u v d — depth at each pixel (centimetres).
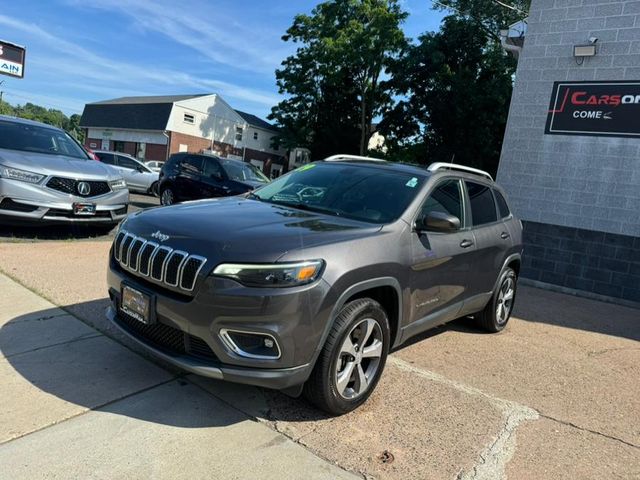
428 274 392
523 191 985
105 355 380
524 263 984
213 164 1161
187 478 255
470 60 2938
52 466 253
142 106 4347
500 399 392
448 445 315
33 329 414
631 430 367
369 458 290
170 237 315
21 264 597
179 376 360
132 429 291
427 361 457
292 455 284
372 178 432
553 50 950
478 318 558
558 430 353
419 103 3052
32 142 794
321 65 3462
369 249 331
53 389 325
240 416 318
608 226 902
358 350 333
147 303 310
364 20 3338
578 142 929
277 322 283
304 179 457
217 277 285
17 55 1374
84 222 755
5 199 680
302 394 325
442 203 434
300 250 296
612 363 516
